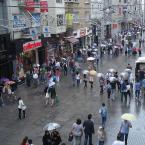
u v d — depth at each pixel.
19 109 26.47
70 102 30.89
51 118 26.44
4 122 25.89
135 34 96.62
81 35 63.19
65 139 22.08
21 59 41.12
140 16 150.50
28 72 38.78
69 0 57.34
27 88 36.81
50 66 42.44
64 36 56.38
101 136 19.59
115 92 33.31
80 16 63.41
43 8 42.69
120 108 28.69
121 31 102.75
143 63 35.88
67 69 46.22
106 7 85.44
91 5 70.88
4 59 37.34
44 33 44.06
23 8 40.88
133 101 30.84
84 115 26.98
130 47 64.19
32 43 42.38
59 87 37.00
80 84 38.28
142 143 21.66
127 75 32.41
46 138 18.17
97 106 29.42
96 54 52.75
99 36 77.62
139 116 26.55
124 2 108.69
